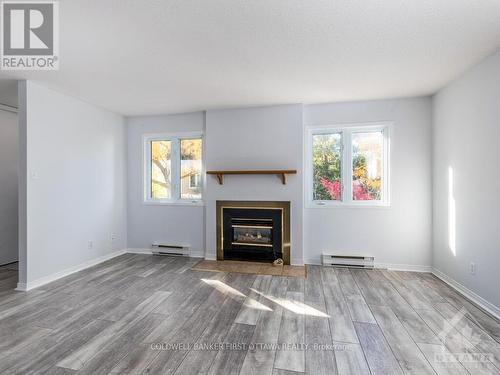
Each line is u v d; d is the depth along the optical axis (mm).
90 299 2809
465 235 2916
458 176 3043
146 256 4535
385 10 1867
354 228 3951
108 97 3721
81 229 3842
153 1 1763
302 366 1768
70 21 1983
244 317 2434
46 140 3312
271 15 1924
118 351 1921
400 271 3758
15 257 4262
